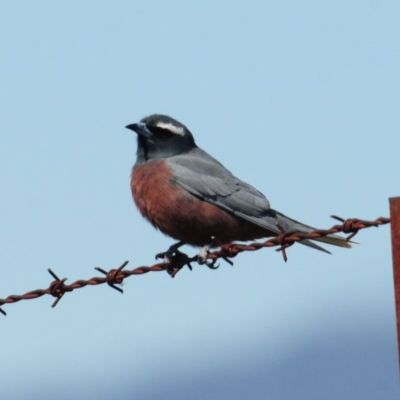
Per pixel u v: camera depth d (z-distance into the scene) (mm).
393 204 7094
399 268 7004
